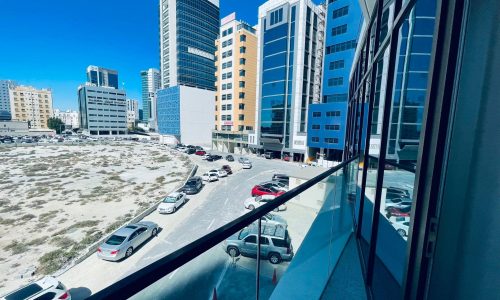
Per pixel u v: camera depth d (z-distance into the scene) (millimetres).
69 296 6695
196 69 68250
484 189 910
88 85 85875
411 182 2717
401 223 2719
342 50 27516
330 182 3102
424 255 1131
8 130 75875
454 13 987
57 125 89062
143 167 30281
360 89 5242
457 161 997
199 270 1322
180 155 40500
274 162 32781
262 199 14164
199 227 11984
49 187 20750
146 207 15047
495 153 877
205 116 60906
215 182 21297
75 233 11625
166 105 61375
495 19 866
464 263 976
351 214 4602
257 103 37594
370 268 2502
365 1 3939
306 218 2568
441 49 1086
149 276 700
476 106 931
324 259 2799
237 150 42281
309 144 30734
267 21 34344
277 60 33719
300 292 2367
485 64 899
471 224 949
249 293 1498
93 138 73625
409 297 1272
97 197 17609
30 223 12930
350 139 7434
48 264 8875
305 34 32062
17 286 7805
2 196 18156
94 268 8656
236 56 42625
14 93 94750
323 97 30047
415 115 3877
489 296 898
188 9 64188
